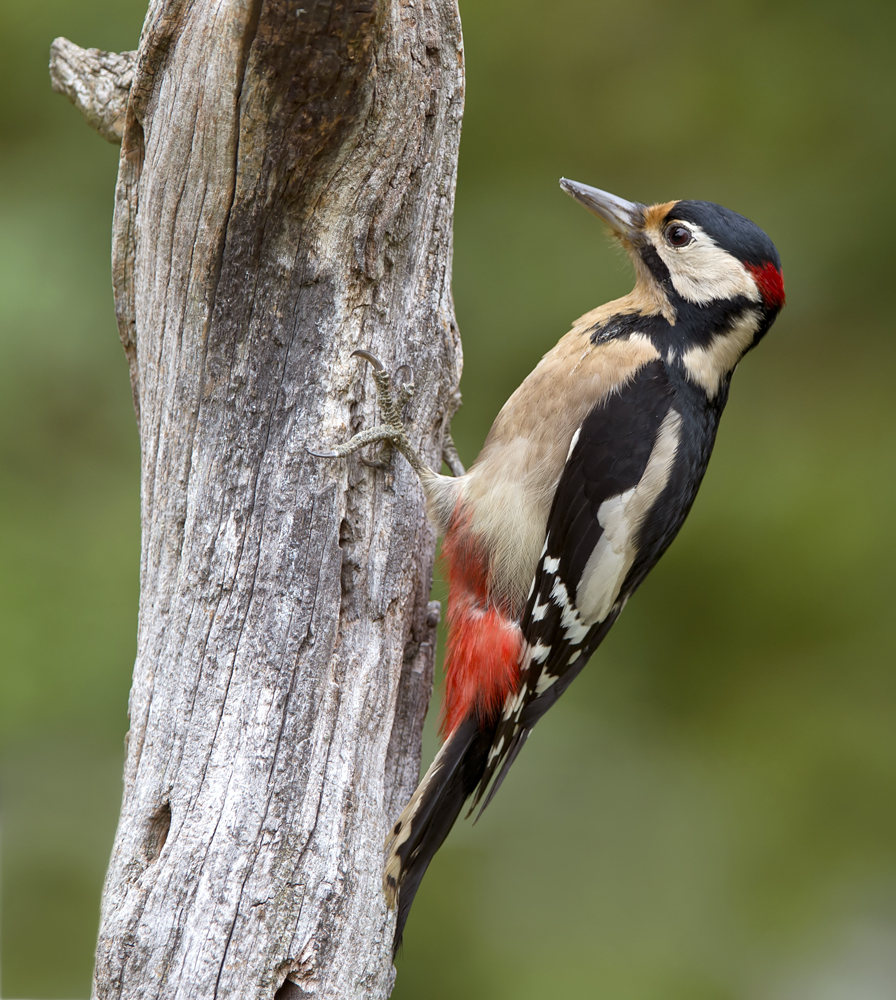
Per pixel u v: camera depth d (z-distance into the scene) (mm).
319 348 6828
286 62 6070
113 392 13305
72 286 13445
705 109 15742
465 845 13875
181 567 6828
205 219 6625
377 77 6484
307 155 6469
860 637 14375
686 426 8297
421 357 7352
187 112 6480
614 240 8891
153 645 6883
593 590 8102
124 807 6848
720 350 8523
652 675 14820
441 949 12969
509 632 7820
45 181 13906
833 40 15938
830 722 14227
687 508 8555
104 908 6531
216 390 6797
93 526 12742
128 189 7398
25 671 11867
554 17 15945
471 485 7910
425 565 7750
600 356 8250
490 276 14961
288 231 6719
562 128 15797
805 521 14500
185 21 6484
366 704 6887
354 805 6711
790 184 15727
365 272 6891
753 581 14555
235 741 6594
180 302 6812
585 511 7996
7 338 13141
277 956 6375
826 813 13938
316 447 6797
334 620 6770
